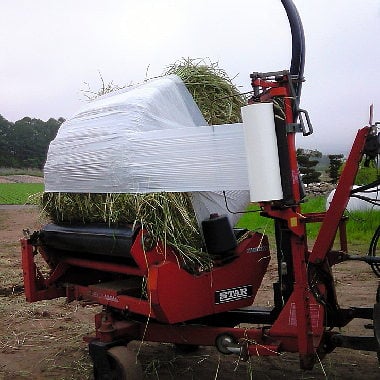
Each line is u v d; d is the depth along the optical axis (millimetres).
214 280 3229
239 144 2943
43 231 3949
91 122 3564
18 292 6324
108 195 3332
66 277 4129
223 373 3682
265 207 2818
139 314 3420
